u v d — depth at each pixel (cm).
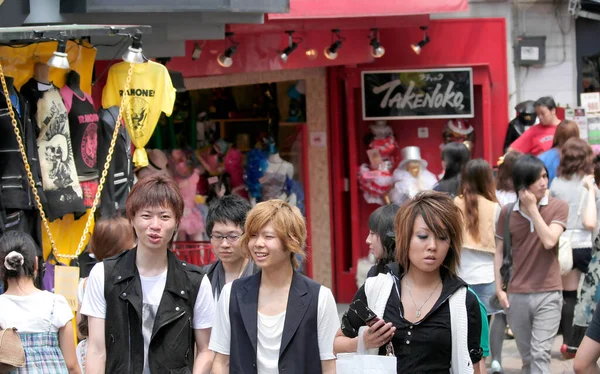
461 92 1487
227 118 1447
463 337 525
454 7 1234
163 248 581
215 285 706
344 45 1401
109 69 902
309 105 1508
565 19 1592
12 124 762
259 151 1430
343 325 545
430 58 1534
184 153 1334
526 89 1599
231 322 566
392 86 1488
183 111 1359
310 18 1235
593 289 995
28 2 873
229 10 937
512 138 1493
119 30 778
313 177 1519
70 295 694
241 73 1330
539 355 909
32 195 784
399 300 534
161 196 569
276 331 561
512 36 1585
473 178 931
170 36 996
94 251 696
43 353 621
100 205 877
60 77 853
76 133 852
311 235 1514
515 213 912
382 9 1199
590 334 532
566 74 1598
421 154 1543
